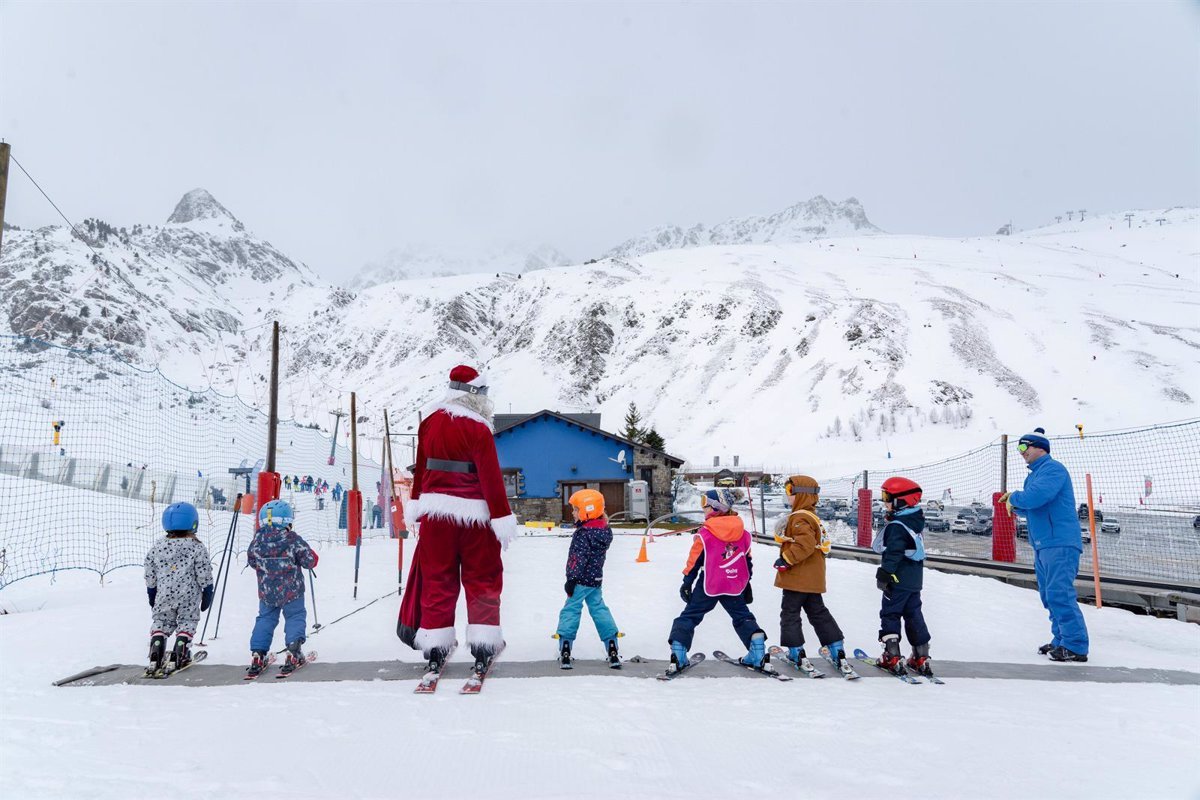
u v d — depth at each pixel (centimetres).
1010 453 5466
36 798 307
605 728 410
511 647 667
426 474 548
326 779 331
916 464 8050
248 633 723
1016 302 13400
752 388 12444
